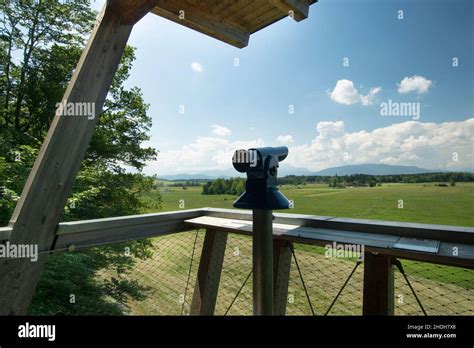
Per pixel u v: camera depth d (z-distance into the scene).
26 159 5.36
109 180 7.96
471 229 1.09
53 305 4.14
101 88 1.36
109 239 1.45
